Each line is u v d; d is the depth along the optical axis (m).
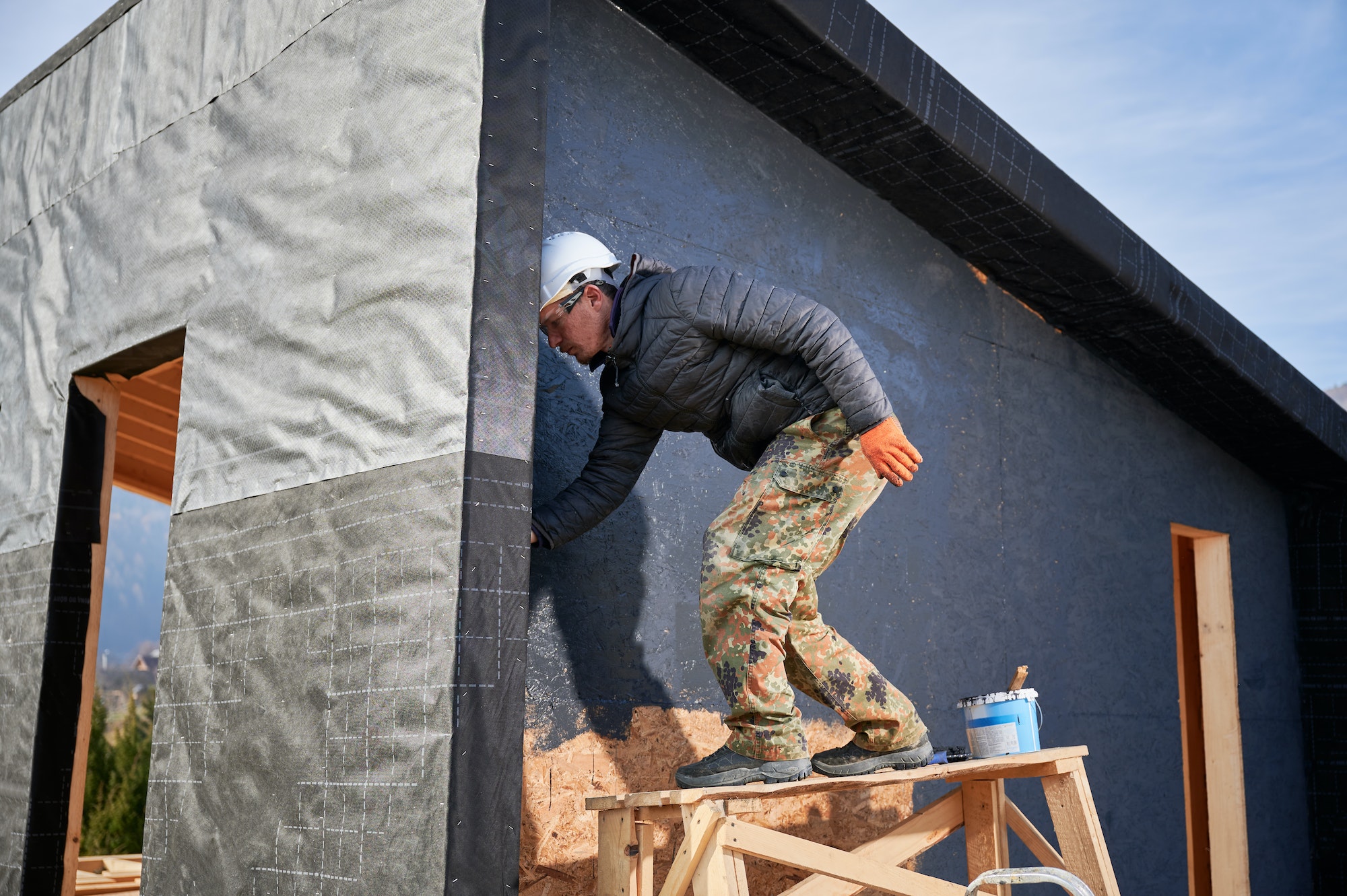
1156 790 4.38
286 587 2.26
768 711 2.06
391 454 2.08
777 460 2.20
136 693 9.23
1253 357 4.55
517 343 2.03
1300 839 5.25
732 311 2.12
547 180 2.79
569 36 2.92
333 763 2.04
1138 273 4.01
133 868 6.14
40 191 3.59
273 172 2.56
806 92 3.29
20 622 3.24
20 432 3.45
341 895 1.96
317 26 2.52
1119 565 4.46
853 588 3.40
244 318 2.57
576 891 2.53
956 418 3.90
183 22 3.03
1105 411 4.58
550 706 2.56
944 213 3.81
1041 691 3.98
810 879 2.31
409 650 1.93
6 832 3.07
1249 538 5.30
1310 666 5.46
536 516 2.37
